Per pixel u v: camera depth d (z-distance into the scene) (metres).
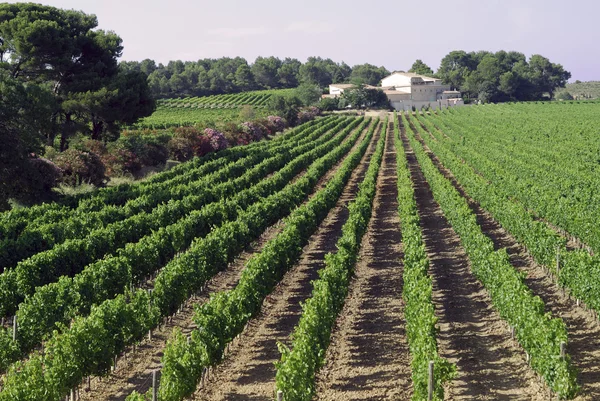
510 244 34.03
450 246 34.16
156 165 64.69
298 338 17.89
